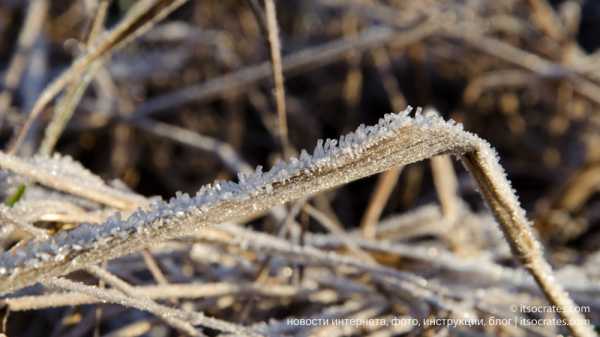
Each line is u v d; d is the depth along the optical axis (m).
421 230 0.39
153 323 0.29
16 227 0.25
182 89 0.56
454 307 0.29
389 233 0.38
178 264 0.32
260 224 0.43
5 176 0.27
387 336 0.29
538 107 0.57
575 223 0.46
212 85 0.49
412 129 0.23
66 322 0.30
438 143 0.23
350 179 0.23
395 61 0.57
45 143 0.30
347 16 0.57
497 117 0.56
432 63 0.58
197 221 0.23
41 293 0.27
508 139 0.56
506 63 0.56
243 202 0.23
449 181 0.41
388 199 0.50
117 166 0.48
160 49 0.57
